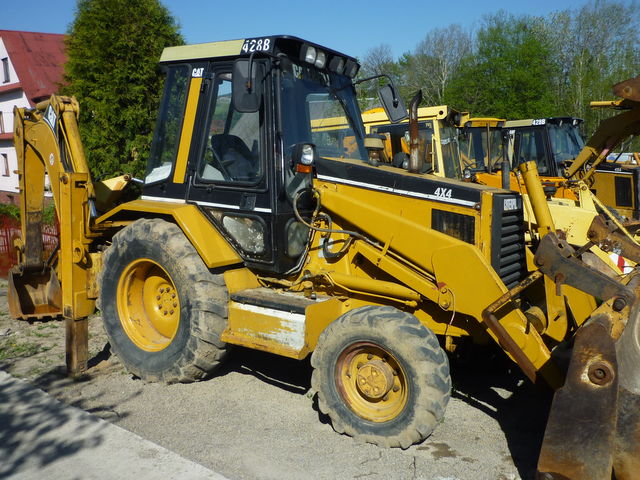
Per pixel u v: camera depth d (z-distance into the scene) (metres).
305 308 4.08
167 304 4.96
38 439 3.82
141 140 11.32
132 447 3.73
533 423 4.19
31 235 6.02
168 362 4.63
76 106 5.17
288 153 4.41
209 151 4.75
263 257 4.48
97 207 5.81
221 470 3.49
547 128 10.95
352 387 3.94
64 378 4.95
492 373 5.21
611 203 11.76
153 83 11.45
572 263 3.26
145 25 11.23
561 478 3.03
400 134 8.96
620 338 3.03
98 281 5.02
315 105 4.73
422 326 3.69
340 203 4.35
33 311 6.48
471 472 3.50
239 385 4.84
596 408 2.93
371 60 45.72
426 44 44.75
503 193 4.10
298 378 5.02
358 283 4.22
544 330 4.07
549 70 33.97
